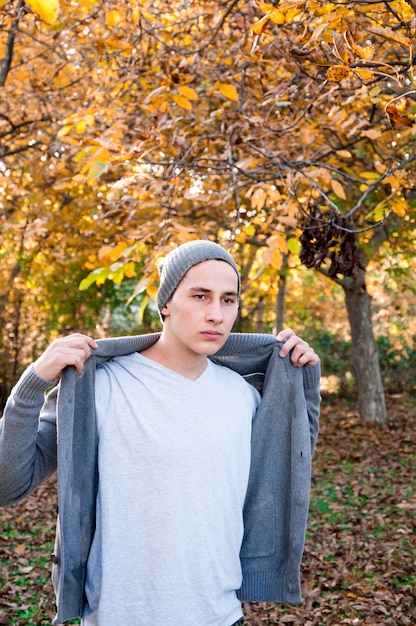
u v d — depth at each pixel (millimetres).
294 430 2096
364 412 12602
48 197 10117
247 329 18844
